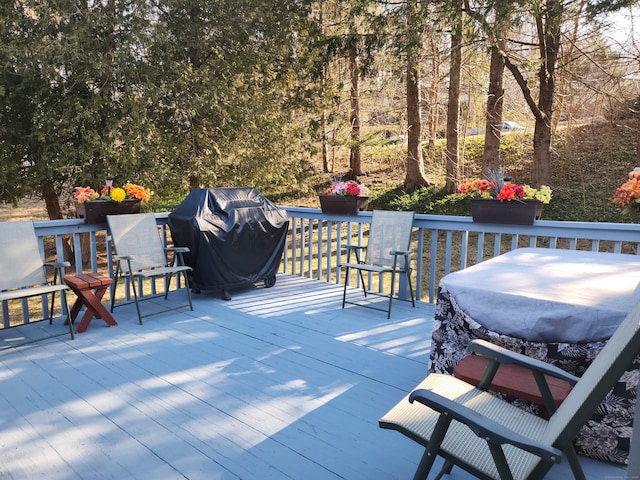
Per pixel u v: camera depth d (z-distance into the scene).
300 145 11.73
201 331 3.56
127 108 8.63
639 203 2.90
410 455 2.00
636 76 9.66
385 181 15.28
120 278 4.21
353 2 9.72
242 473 1.88
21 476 1.87
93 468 1.92
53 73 7.70
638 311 1.20
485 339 2.16
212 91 9.29
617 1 7.79
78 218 4.23
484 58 11.00
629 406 1.85
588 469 1.91
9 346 3.23
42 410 2.38
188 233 4.29
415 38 8.62
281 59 11.02
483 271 2.50
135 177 8.88
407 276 4.21
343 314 3.98
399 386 2.64
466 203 11.44
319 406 2.41
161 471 1.90
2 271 3.40
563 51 10.12
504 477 1.24
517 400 2.08
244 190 4.87
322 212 5.03
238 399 2.49
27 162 9.23
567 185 11.72
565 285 2.19
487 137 11.19
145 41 8.54
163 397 2.52
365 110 14.27
